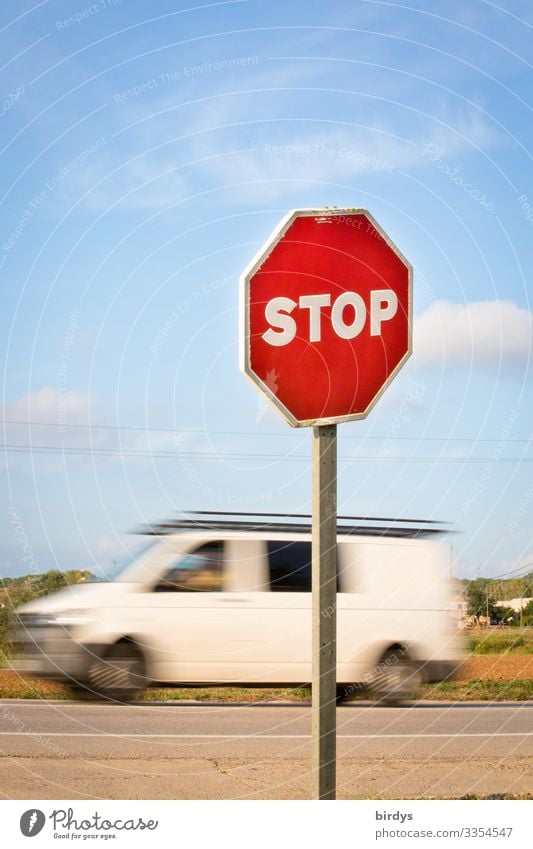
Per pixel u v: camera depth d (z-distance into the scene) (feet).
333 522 9.25
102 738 24.06
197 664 32.32
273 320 9.45
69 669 31.60
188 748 22.72
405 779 19.15
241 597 32.99
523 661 40.50
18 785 17.78
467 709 33.06
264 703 33.53
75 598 32.48
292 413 9.41
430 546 34.55
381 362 9.75
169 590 32.71
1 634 32.19
